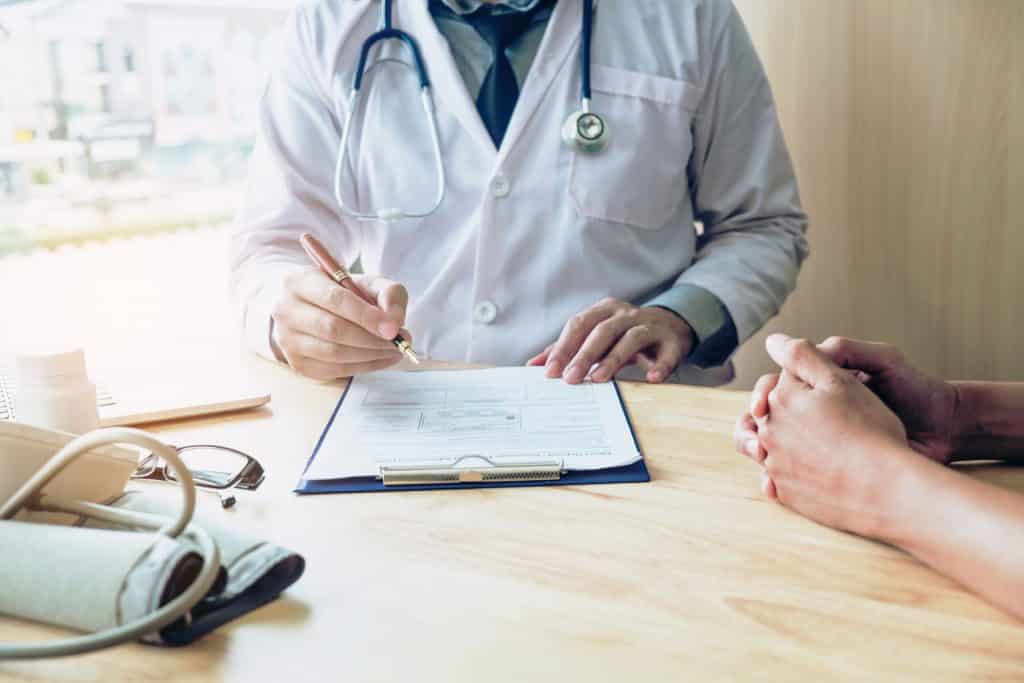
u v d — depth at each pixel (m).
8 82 2.22
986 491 0.58
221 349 1.14
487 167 1.26
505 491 0.72
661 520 0.67
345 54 1.30
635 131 1.26
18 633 0.52
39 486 0.57
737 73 1.34
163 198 2.57
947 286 1.53
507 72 1.27
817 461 0.66
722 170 1.37
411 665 0.50
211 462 0.78
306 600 0.56
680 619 0.54
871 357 0.78
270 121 1.34
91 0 2.22
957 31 1.43
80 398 0.75
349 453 0.78
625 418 0.86
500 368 1.02
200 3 2.26
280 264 1.21
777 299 1.30
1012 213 1.44
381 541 0.64
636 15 1.30
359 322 0.94
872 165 1.55
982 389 0.77
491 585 0.58
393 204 1.29
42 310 2.16
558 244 1.24
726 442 0.81
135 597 0.49
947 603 0.56
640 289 1.29
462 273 1.27
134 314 2.15
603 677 0.48
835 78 1.56
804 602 0.56
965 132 1.46
